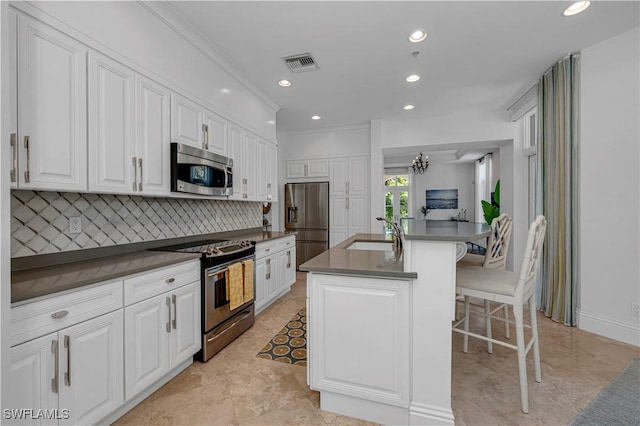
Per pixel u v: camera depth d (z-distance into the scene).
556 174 2.87
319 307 1.60
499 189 5.25
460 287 1.76
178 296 1.92
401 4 2.02
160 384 1.85
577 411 1.60
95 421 1.39
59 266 1.66
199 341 2.12
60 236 1.74
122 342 1.53
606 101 2.49
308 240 5.34
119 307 1.52
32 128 1.33
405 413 1.50
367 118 4.71
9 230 1.04
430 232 1.58
